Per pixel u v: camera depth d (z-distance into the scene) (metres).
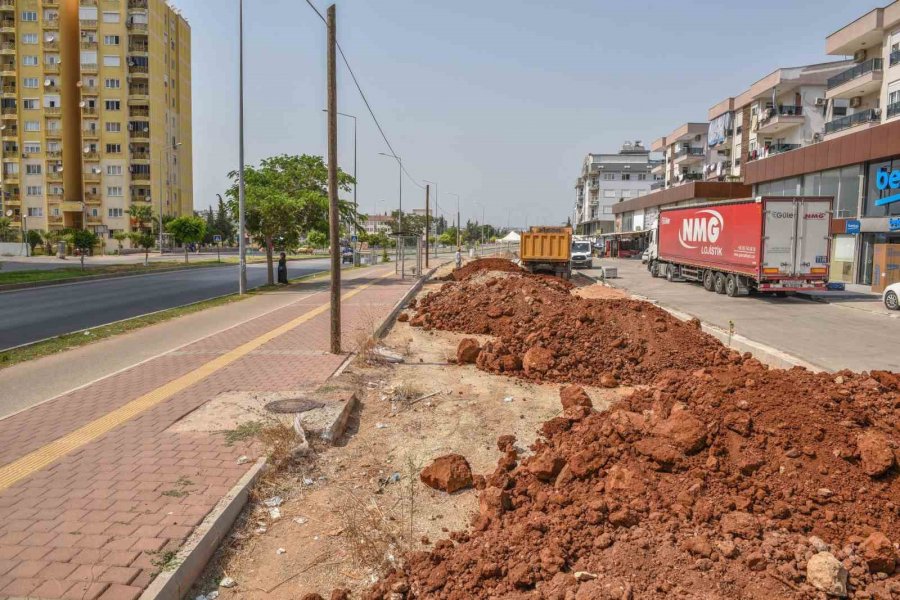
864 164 29.45
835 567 3.90
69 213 76.06
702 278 27.27
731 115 58.31
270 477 5.50
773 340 14.02
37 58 74.75
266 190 25.25
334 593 3.96
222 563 4.33
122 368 10.07
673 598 3.77
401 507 5.28
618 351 10.62
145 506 4.74
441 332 14.57
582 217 113.75
